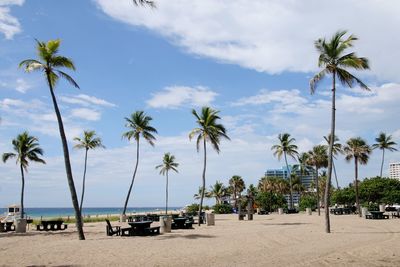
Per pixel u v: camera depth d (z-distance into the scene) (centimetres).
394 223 3173
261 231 2525
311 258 1338
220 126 3762
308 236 2153
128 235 2341
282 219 4094
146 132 4853
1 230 2802
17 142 4650
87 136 4994
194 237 2159
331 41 2455
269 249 1609
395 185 6066
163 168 7212
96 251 1603
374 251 1495
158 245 1791
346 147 4788
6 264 1316
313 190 9725
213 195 9419
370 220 3631
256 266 1195
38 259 1412
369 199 6275
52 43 2209
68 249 1688
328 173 2434
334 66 2444
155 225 3225
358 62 2394
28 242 2036
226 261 1302
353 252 1475
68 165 2211
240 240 1980
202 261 1309
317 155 6272
